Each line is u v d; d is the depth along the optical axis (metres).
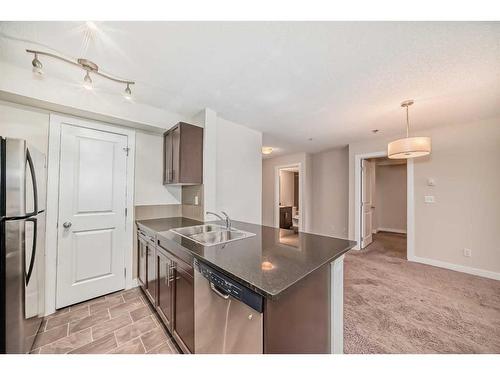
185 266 1.34
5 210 1.17
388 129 3.17
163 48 1.40
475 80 1.77
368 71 1.66
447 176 3.00
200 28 1.22
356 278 2.66
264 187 6.03
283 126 3.03
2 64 1.56
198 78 1.78
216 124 2.59
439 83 1.83
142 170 2.52
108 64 1.57
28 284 1.37
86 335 1.60
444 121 2.80
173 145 2.36
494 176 2.66
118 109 2.12
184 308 1.34
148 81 1.82
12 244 1.19
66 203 2.00
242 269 0.99
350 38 1.30
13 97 1.66
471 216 2.81
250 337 0.89
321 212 5.11
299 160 5.17
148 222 2.36
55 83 1.78
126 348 1.46
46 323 1.74
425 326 1.70
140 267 2.30
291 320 0.97
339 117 2.67
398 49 1.40
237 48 1.40
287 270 0.98
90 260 2.13
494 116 2.61
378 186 6.27
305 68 1.63
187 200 2.71
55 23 1.17
